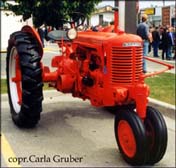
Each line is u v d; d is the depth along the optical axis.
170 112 7.37
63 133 5.98
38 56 5.84
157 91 8.87
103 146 5.47
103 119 6.70
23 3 8.80
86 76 5.64
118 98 4.95
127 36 5.09
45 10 8.70
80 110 7.25
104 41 5.17
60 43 6.43
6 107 7.42
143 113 4.78
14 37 6.18
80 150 5.31
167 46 18.64
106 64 5.15
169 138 5.98
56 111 7.18
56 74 6.05
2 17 18.97
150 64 15.05
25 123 6.01
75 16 8.72
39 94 5.79
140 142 4.49
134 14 8.54
